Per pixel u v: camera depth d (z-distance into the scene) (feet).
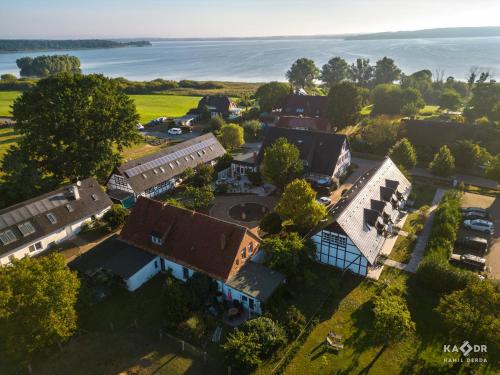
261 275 135.03
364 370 105.60
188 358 110.73
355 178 249.96
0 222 158.51
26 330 101.24
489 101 363.56
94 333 120.78
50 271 108.78
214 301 130.93
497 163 214.07
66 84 218.59
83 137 217.56
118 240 160.25
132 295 137.80
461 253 161.27
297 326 117.29
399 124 302.86
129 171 214.48
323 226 148.77
